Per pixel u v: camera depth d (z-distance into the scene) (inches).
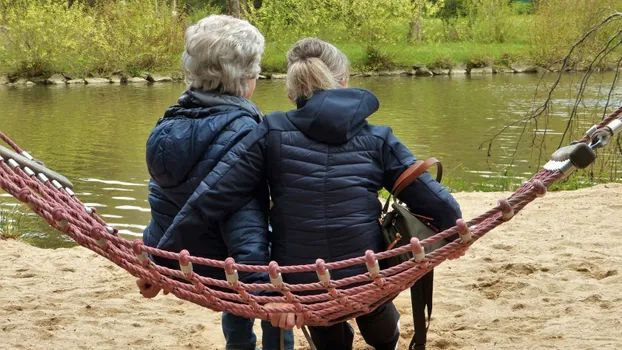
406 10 1387.8
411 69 1320.1
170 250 141.9
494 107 841.5
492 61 1348.4
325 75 144.9
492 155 570.6
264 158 142.1
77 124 741.3
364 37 1353.3
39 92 1051.9
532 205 322.7
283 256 141.8
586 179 431.8
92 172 513.0
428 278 153.9
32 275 244.4
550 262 242.2
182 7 1449.3
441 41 1537.9
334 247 139.9
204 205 138.4
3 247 278.1
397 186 141.0
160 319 203.6
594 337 184.7
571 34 1232.2
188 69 149.2
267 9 1354.6
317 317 136.3
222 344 188.7
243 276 139.1
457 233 140.2
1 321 201.0
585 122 693.3
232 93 148.7
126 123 748.0
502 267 238.5
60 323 201.3
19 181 129.8
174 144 144.6
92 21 1256.2
